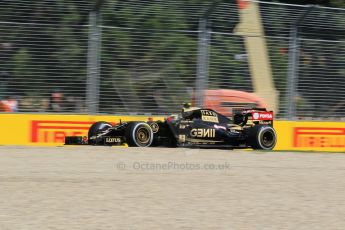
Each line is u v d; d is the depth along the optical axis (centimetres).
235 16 4575
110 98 4272
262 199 2147
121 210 1891
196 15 4478
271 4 4662
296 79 4766
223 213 1912
